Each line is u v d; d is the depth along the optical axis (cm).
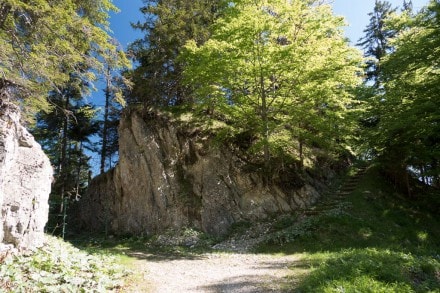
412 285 686
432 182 2375
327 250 1290
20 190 848
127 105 2392
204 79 1733
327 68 1553
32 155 924
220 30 1653
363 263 773
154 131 2145
